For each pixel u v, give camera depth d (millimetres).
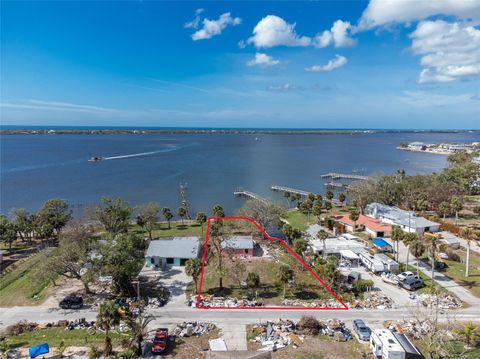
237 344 37562
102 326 34875
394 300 48250
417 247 53688
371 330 39625
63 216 83875
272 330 39812
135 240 55750
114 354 35156
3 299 49312
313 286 53375
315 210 93812
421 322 39844
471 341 37469
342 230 82500
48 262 48250
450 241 71250
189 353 36125
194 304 47094
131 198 132500
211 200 132750
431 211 102000
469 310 45094
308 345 37250
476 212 93438
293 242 69625
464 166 145375
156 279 56375
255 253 68188
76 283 54469
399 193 107938
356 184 112000
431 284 50375
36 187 150375
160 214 111375
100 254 50375
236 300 48000
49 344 37656
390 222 86000
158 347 36000
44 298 49469
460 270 58562
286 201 132000
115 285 50781
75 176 176750
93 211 77500
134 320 39594
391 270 56875
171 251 63281
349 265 61031
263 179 180375
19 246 76438
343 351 36219
